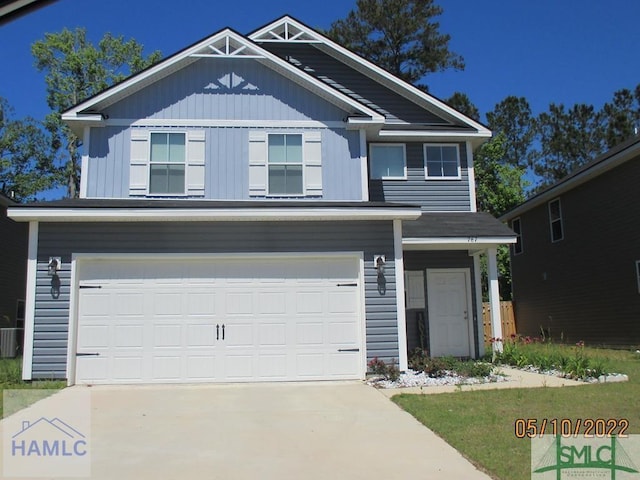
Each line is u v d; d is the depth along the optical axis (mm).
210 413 8094
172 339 10945
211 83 12875
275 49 16344
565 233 21016
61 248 10867
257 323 11141
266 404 8727
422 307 14953
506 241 13117
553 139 44906
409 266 15102
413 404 8398
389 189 15391
